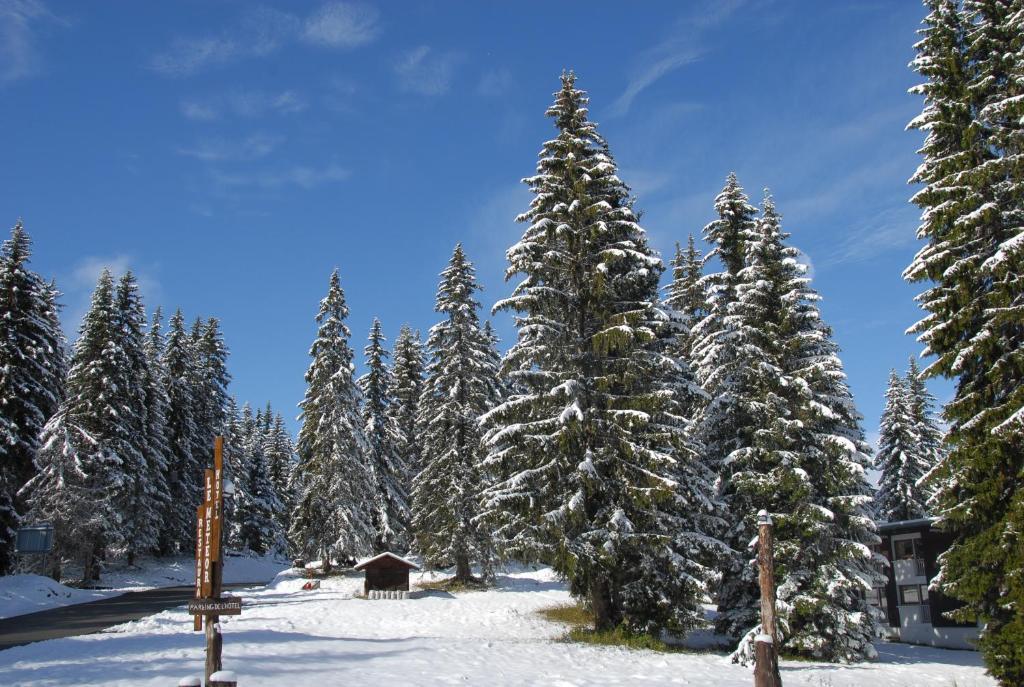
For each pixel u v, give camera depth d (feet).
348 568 149.38
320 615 95.04
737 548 85.40
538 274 80.43
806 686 60.39
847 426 88.02
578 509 72.23
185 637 63.41
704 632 94.32
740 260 95.55
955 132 67.10
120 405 142.41
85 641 60.29
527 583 129.90
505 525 75.92
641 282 80.79
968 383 64.28
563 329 79.61
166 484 162.81
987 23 67.05
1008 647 55.26
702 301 110.63
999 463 58.65
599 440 77.56
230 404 215.92
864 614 79.56
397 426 162.71
